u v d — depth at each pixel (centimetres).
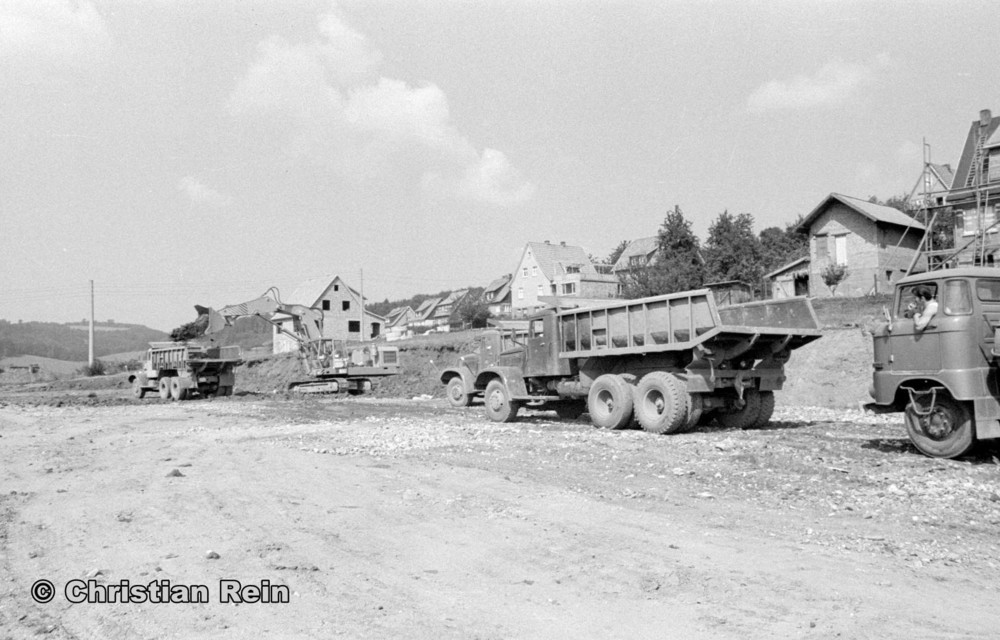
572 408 1914
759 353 1546
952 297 1071
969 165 3669
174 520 786
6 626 496
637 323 1582
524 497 888
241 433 1692
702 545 666
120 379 5438
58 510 848
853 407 2150
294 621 499
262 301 3553
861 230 4162
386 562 630
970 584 557
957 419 1084
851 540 679
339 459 1225
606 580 573
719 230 5522
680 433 1495
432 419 1986
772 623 482
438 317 10875
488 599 538
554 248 8075
